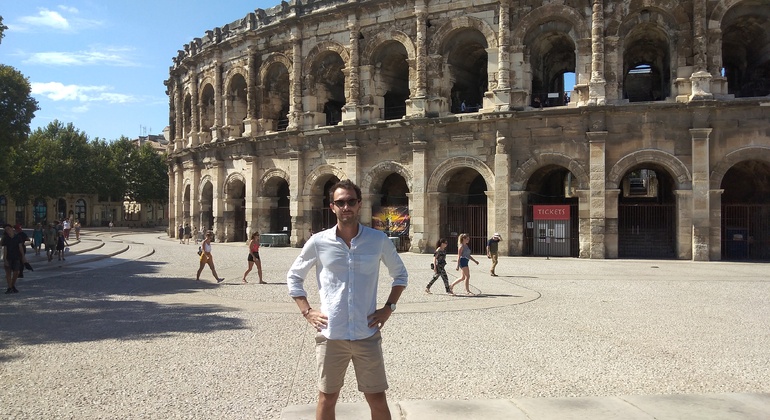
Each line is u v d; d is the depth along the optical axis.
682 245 38.06
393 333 15.42
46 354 13.07
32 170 101.06
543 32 41.66
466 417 8.77
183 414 9.06
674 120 38.19
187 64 65.00
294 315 18.27
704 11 37.81
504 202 41.28
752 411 8.89
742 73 44.25
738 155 37.31
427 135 44.50
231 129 58.19
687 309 19.14
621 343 14.09
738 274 29.83
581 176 39.69
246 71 56.22
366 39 47.72
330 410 6.94
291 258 41.22
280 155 52.78
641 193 67.62
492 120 41.66
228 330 15.80
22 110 55.50
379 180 47.97
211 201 63.06
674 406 9.13
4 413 9.10
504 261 37.47
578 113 39.44
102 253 46.09
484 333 15.38
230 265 36.38
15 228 24.59
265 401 9.73
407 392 10.30
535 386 10.58
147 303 20.95
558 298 21.78
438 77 44.69
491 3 42.56
